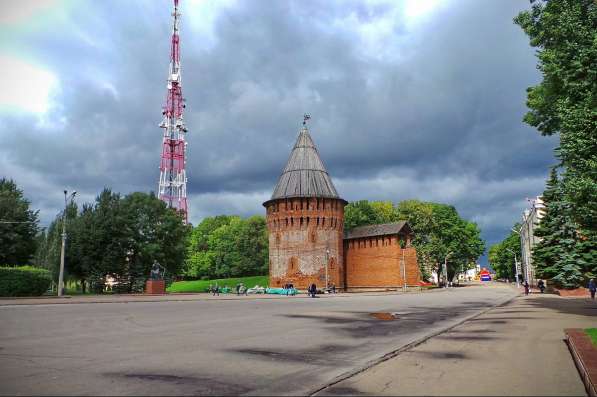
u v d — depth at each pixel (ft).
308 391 31.58
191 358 43.70
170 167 384.88
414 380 34.96
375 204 375.45
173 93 392.27
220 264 443.73
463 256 363.35
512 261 467.11
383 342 55.93
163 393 30.76
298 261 258.37
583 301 136.67
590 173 66.80
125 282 226.38
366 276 268.00
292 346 52.06
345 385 33.40
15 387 32.01
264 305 126.52
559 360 43.14
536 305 121.08
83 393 30.50
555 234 185.26
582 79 69.56
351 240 277.85
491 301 146.61
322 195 264.11
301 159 273.54
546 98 82.74
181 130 390.42
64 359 42.70
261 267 420.36
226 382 34.17
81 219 227.20
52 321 77.61
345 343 54.95
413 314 97.86
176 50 395.75
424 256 322.14
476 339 57.47
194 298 163.63
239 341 55.42
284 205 264.11
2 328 67.46
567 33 71.61
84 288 235.40
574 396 30.09
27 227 213.25
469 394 30.63
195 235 492.95
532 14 82.69
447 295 195.00
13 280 151.64
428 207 337.72
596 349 42.50
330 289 236.84
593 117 67.62
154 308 110.73
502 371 38.19
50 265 237.86
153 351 47.57
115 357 43.91
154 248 228.22
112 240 220.43
